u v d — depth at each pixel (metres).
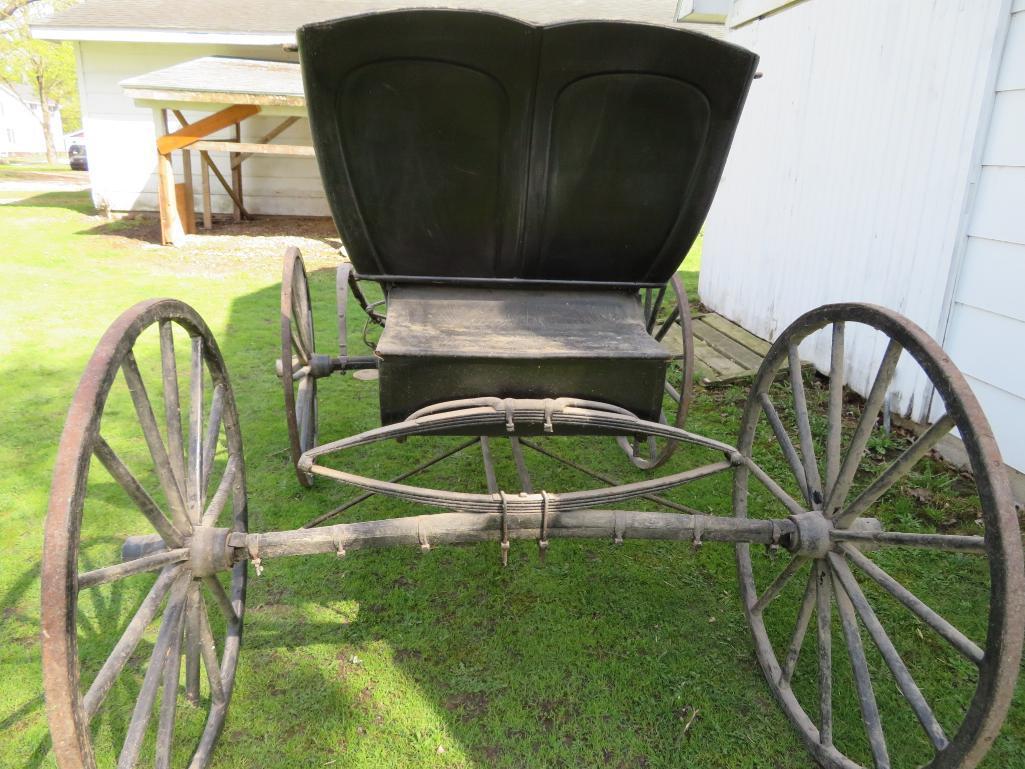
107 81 11.45
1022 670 2.42
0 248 8.68
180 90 8.87
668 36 1.97
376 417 4.46
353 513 3.29
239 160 11.62
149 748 2.08
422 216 2.31
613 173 2.25
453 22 1.90
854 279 4.69
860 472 3.76
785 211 5.53
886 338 4.31
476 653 2.47
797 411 2.24
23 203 13.32
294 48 2.00
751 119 6.09
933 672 2.42
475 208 2.30
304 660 2.42
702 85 2.09
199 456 2.07
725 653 2.50
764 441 4.19
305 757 2.05
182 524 1.88
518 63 1.99
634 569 2.97
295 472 3.68
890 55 4.32
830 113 4.93
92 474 3.62
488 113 2.10
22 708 2.19
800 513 2.11
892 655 1.79
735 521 2.09
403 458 3.91
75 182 19.67
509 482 3.66
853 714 2.26
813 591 2.14
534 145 2.17
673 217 2.37
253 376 5.07
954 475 3.67
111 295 6.97
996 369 3.62
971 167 3.69
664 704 2.27
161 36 10.88
